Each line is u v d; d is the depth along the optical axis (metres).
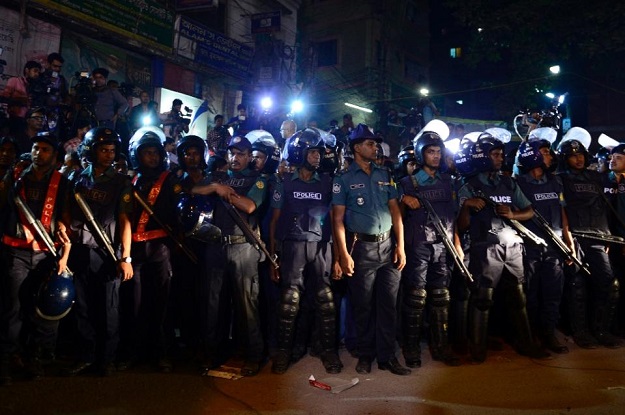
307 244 4.48
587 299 5.52
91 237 4.22
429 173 4.77
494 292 5.05
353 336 5.02
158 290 4.44
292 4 17.84
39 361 4.14
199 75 13.96
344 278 5.09
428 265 4.74
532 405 3.71
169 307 4.54
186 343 4.95
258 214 4.68
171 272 4.52
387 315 4.47
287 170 5.62
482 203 4.78
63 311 3.96
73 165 5.23
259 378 4.28
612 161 5.71
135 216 4.42
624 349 5.15
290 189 4.56
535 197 5.20
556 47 16.62
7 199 4.05
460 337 4.96
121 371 4.34
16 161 4.47
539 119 8.85
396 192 4.55
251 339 4.39
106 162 4.29
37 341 4.08
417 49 26.42
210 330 4.39
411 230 4.66
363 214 4.43
